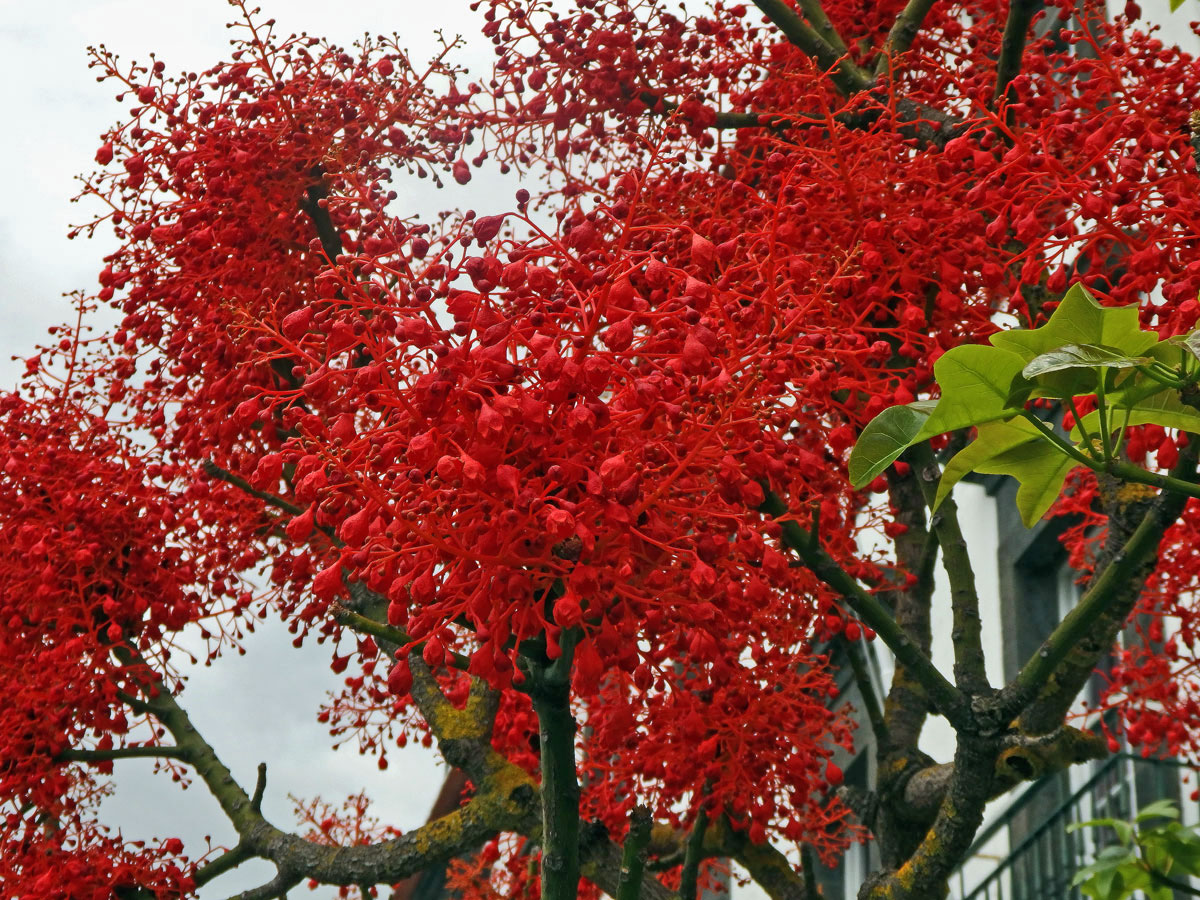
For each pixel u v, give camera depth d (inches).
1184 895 203.9
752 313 106.1
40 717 223.0
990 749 144.6
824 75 153.0
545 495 92.0
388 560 96.1
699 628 103.6
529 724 204.2
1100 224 122.7
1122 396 107.9
